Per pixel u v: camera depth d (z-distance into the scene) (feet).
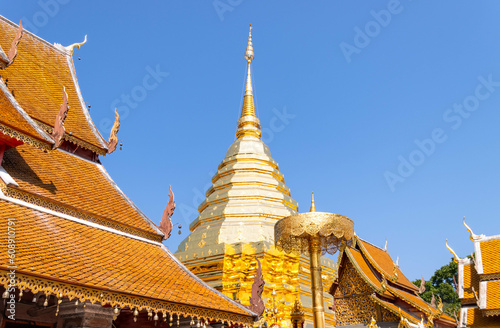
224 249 84.38
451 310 208.23
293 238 50.62
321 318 44.70
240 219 94.63
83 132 66.95
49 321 46.57
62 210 49.93
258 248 83.61
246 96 124.06
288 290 82.58
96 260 44.27
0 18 69.92
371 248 112.47
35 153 57.16
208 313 47.80
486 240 104.27
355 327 100.68
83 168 63.00
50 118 62.95
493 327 96.22
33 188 48.96
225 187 105.09
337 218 46.93
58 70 74.79
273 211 96.68
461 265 107.55
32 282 34.30
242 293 79.92
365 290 102.01
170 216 60.49
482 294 97.09
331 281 100.17
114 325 54.60
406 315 94.94
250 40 130.52
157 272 50.52
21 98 61.62
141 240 56.75
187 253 89.10
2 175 45.98
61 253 41.24
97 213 53.26
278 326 71.72
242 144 113.70
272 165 111.96
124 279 43.14
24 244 38.99
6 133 46.01
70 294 36.42
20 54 69.51
